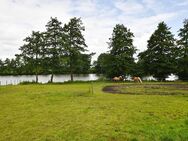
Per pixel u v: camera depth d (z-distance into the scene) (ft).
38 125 42.19
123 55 179.01
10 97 80.94
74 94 86.28
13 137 35.94
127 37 186.39
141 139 34.45
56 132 37.81
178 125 41.34
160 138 35.06
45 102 67.97
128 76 185.88
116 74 183.62
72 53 176.24
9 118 47.93
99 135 36.09
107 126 40.75
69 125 41.75
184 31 167.84
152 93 89.10
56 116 48.91
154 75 181.98
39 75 372.58
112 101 68.33
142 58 185.26
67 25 178.29
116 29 185.68
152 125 41.16
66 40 174.81
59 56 172.76
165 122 43.19
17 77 325.83
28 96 82.33
